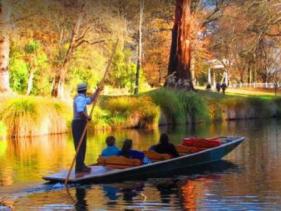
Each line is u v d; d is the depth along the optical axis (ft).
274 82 249.14
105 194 44.98
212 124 122.83
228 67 267.59
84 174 48.96
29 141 87.25
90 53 143.84
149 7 169.89
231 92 196.85
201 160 59.06
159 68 235.20
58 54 139.54
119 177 50.03
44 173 55.93
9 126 93.04
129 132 102.78
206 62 274.77
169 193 45.57
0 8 110.73
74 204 41.78
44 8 127.03
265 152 70.49
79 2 130.62
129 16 159.43
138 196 44.32
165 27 216.33
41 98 103.60
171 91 124.06
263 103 148.25
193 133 99.71
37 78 145.79
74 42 134.62
